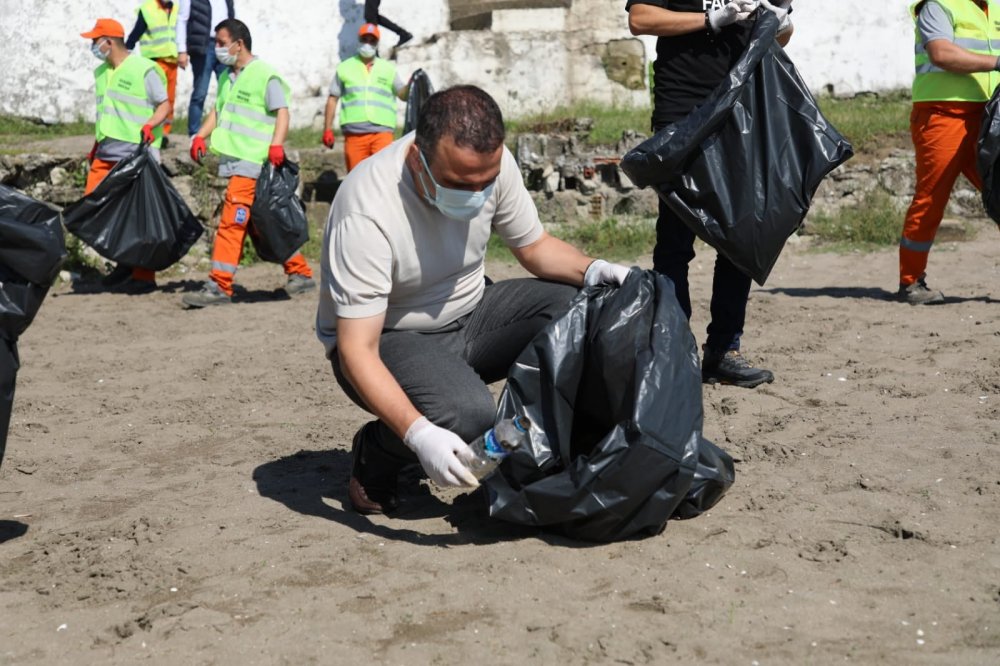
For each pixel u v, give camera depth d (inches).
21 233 131.5
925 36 275.3
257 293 360.8
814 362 231.3
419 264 139.5
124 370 254.8
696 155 185.5
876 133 445.4
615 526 135.5
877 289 317.7
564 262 149.9
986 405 192.5
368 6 490.9
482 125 126.4
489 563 132.1
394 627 117.3
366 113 405.1
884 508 146.6
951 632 112.7
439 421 136.3
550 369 136.7
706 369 217.8
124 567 136.3
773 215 185.2
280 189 340.5
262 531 146.9
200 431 200.5
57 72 514.3
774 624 115.3
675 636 113.0
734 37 199.8
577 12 519.8
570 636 112.9
